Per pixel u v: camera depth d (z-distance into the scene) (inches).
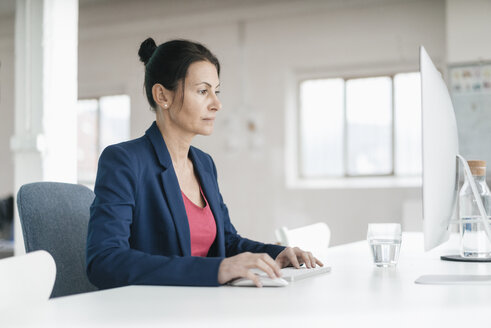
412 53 277.7
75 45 173.9
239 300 37.9
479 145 246.8
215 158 311.3
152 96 64.6
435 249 80.7
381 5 283.1
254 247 66.8
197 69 63.0
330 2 287.6
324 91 299.4
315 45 294.8
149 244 58.9
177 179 61.2
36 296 41.8
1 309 38.8
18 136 167.9
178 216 59.8
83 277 63.3
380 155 289.3
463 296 38.5
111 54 331.0
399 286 44.1
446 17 259.4
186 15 313.1
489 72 248.5
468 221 65.6
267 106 302.5
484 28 250.4
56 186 64.3
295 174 302.4
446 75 264.4
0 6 324.5
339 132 296.7
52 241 61.0
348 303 36.1
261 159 302.4
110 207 53.9
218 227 66.4
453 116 65.9
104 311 34.0
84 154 336.8
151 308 34.9
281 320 31.0
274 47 301.9
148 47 66.9
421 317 31.5
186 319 31.4
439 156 58.4
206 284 44.4
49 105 167.5
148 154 60.7
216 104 64.0
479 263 62.7
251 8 300.7
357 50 287.6
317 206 291.4
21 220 59.9
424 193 55.3
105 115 333.7
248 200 304.0
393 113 287.0
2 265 39.8
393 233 58.1
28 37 169.0
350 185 286.5
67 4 172.2
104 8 327.9
